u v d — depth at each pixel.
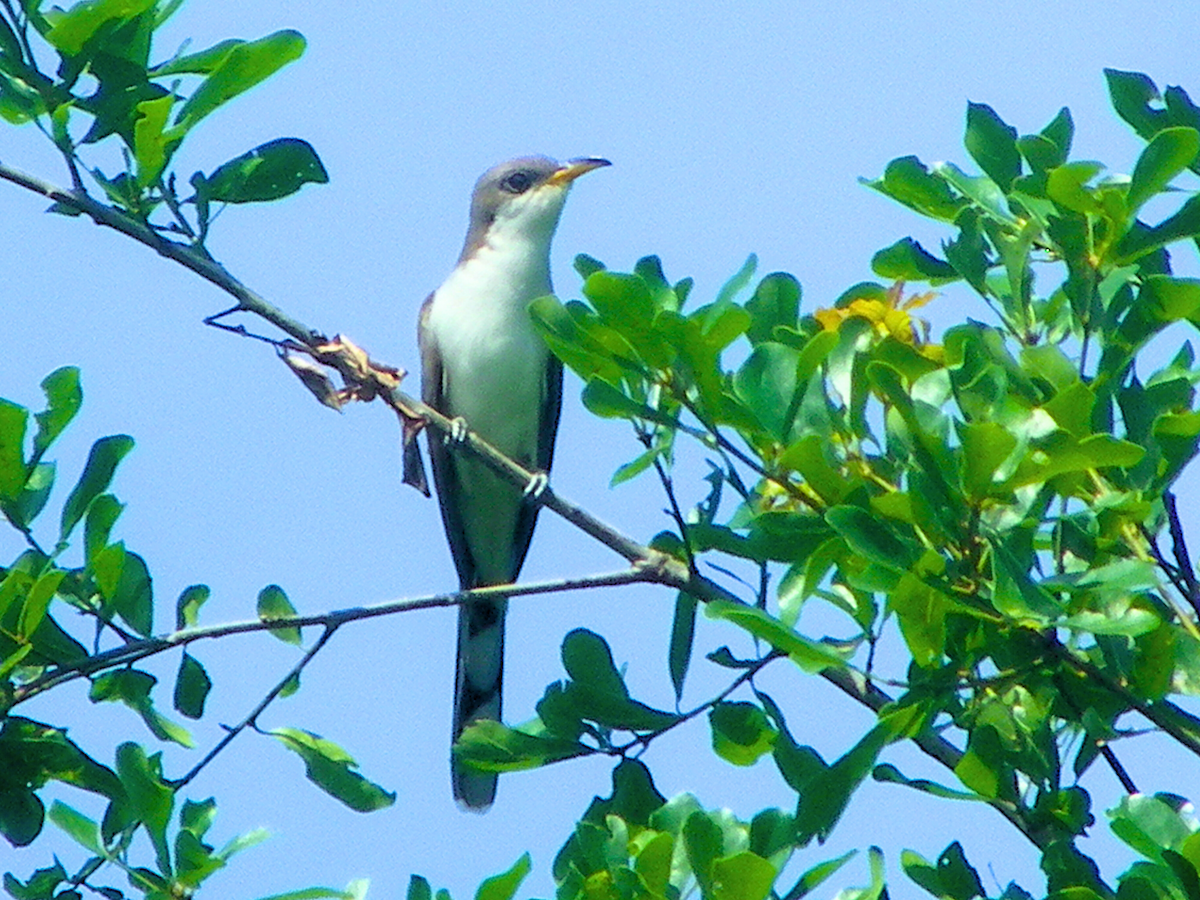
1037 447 7.86
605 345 8.94
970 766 8.98
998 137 9.98
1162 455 8.66
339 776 10.30
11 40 10.62
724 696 9.72
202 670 10.23
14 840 9.82
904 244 10.39
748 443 9.16
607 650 9.82
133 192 10.98
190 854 9.11
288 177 11.12
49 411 10.05
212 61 10.98
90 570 10.04
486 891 8.26
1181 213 8.84
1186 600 8.85
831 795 7.92
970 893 8.75
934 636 8.03
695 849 7.86
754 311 10.02
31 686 9.83
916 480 7.98
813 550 8.70
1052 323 9.83
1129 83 9.77
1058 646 8.53
